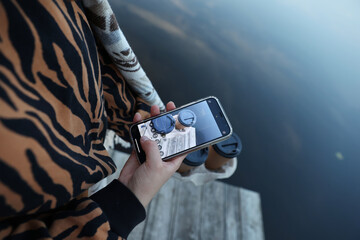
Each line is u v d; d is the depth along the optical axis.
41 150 0.33
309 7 4.52
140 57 3.09
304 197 2.61
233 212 1.94
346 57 3.70
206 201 1.93
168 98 2.93
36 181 0.32
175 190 1.92
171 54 3.21
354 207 2.59
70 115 0.42
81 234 0.39
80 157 0.43
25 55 0.33
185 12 3.69
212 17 3.76
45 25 0.36
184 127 0.74
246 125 2.93
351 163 2.82
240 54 3.42
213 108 0.77
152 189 0.55
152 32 3.31
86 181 0.43
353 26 4.27
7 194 0.30
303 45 3.77
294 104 3.13
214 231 1.83
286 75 3.38
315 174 2.74
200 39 3.46
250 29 3.77
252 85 3.19
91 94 0.49
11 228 0.34
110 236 0.42
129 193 0.49
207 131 0.75
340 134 2.98
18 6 0.33
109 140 1.02
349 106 3.22
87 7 0.54
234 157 0.98
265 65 3.42
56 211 0.42
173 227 1.77
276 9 4.26
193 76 3.11
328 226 2.51
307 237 2.41
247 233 1.88
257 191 2.59
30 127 0.32
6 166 0.29
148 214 1.76
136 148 0.66
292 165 2.76
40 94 0.35
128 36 3.21
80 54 0.44
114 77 0.71
